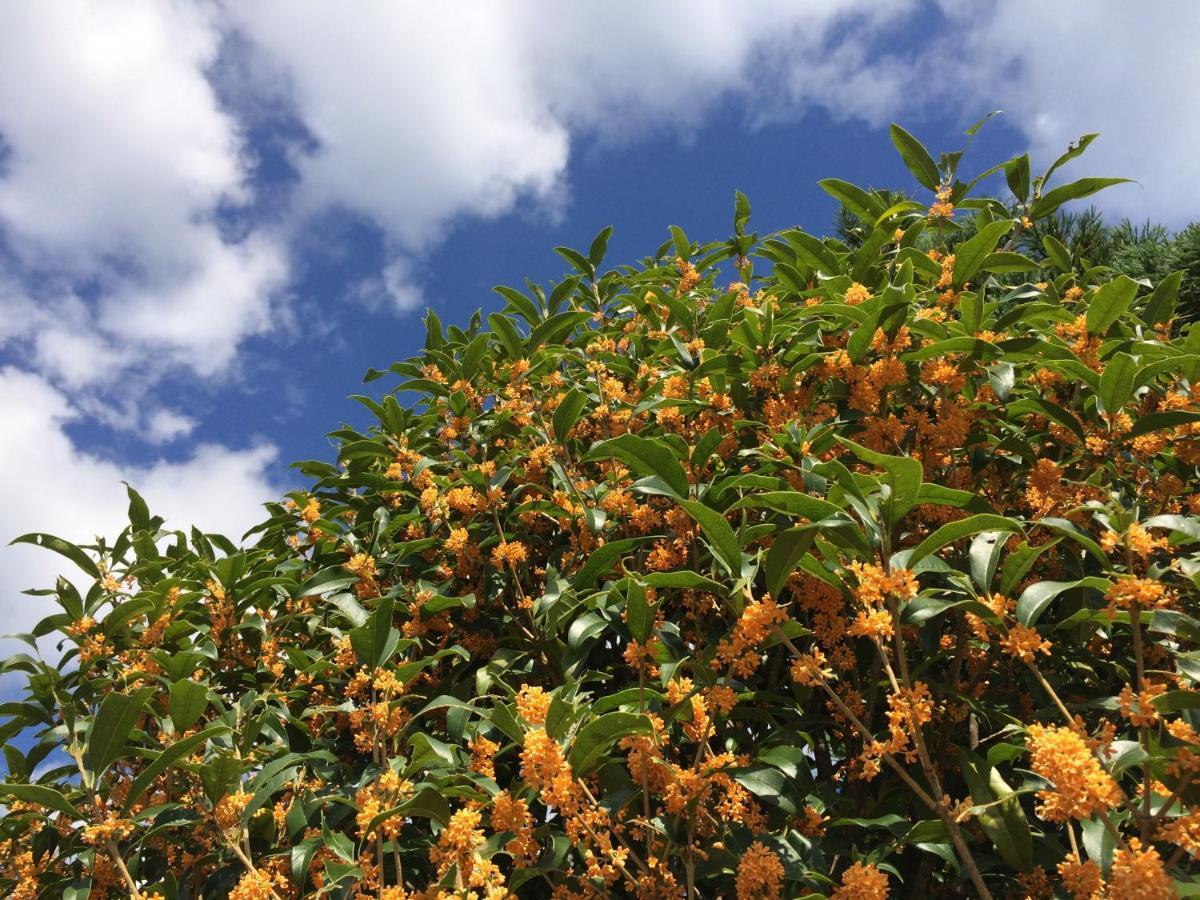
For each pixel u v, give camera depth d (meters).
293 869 2.43
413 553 3.53
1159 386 2.89
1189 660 1.83
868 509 1.89
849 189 3.77
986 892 1.70
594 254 4.80
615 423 3.59
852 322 2.92
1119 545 1.84
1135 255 7.28
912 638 2.72
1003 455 2.88
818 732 2.74
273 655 3.37
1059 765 1.50
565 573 3.32
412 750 2.90
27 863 2.82
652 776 2.12
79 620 3.22
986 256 3.13
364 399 3.87
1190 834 1.51
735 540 2.00
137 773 2.98
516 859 2.15
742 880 1.94
